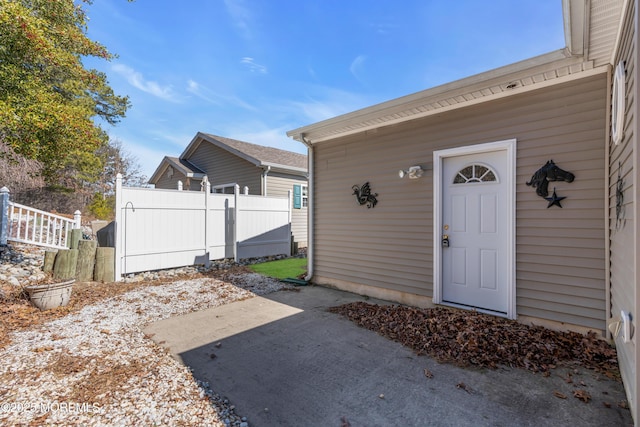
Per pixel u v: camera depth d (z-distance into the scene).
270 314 4.29
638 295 1.75
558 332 3.31
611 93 3.00
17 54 5.72
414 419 2.07
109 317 4.14
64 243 7.65
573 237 3.28
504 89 3.61
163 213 7.03
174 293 5.39
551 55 2.97
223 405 2.24
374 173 5.12
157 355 3.04
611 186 2.95
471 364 2.77
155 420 2.05
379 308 4.42
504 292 3.81
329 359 2.95
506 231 3.79
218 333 3.61
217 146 12.66
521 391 2.35
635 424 1.78
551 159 3.42
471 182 4.11
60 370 2.71
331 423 2.04
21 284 5.16
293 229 12.00
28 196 14.09
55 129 5.75
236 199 8.41
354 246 5.43
